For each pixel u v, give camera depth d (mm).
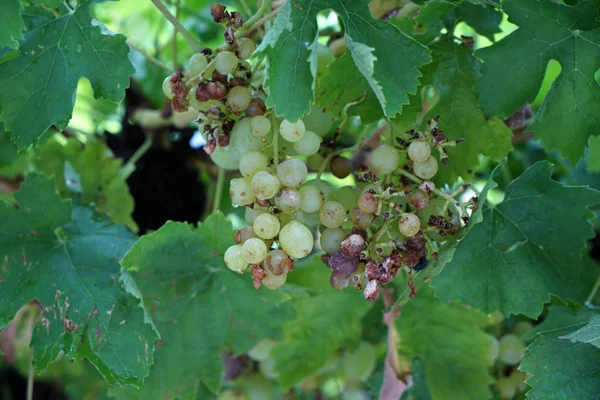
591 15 660
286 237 609
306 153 642
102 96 662
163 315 736
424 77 698
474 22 725
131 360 677
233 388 922
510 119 764
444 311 809
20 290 689
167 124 895
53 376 1221
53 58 664
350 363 899
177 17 812
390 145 658
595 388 640
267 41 609
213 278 738
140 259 699
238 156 650
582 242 679
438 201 648
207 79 639
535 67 669
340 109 667
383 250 622
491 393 827
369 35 629
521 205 677
